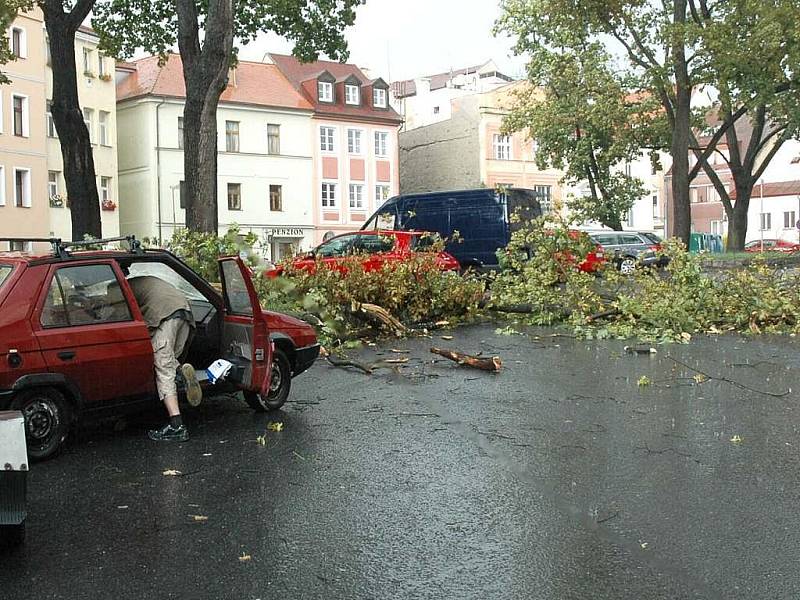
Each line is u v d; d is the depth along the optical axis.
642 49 34.66
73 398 6.79
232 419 8.15
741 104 35.44
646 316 14.27
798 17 28.97
